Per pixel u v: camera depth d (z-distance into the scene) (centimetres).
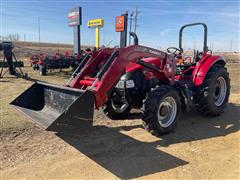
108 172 342
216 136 474
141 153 399
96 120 557
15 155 383
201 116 598
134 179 326
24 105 453
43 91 466
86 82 430
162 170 349
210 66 563
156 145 429
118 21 1981
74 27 2122
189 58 618
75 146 420
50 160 371
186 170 350
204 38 599
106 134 476
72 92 390
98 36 2166
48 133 469
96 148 414
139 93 496
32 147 411
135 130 499
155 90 453
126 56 430
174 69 524
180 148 419
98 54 464
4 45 1350
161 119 468
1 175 331
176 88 514
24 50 4597
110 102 539
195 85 563
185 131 498
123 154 395
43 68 1453
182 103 518
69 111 329
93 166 357
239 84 1131
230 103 732
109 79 405
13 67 1385
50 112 430
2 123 511
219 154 400
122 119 568
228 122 556
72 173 338
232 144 438
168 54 510
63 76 1424
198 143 441
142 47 456
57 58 1555
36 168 348
